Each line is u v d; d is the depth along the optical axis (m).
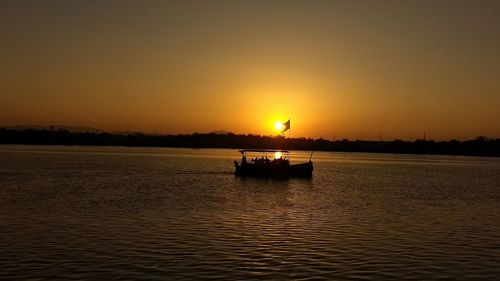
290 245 34.59
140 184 83.12
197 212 49.81
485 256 32.59
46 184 79.25
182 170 127.56
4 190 68.62
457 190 85.31
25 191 67.75
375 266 29.53
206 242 35.03
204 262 29.52
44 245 33.16
